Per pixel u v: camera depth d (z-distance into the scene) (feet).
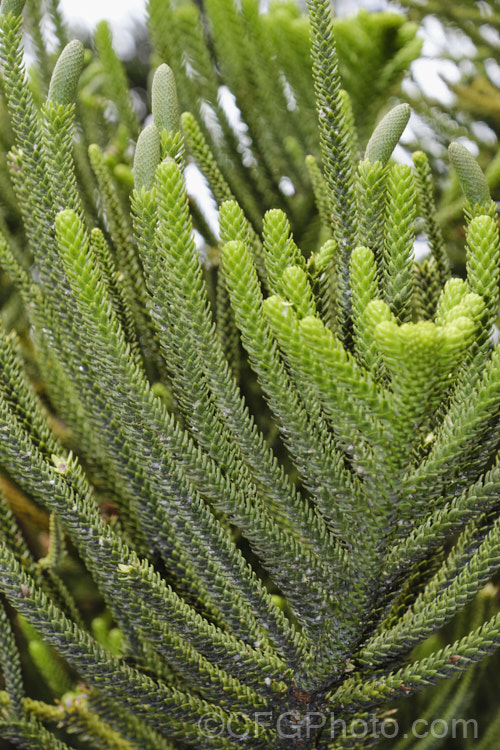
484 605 2.94
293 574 2.19
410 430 2.02
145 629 2.23
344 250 2.27
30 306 2.49
